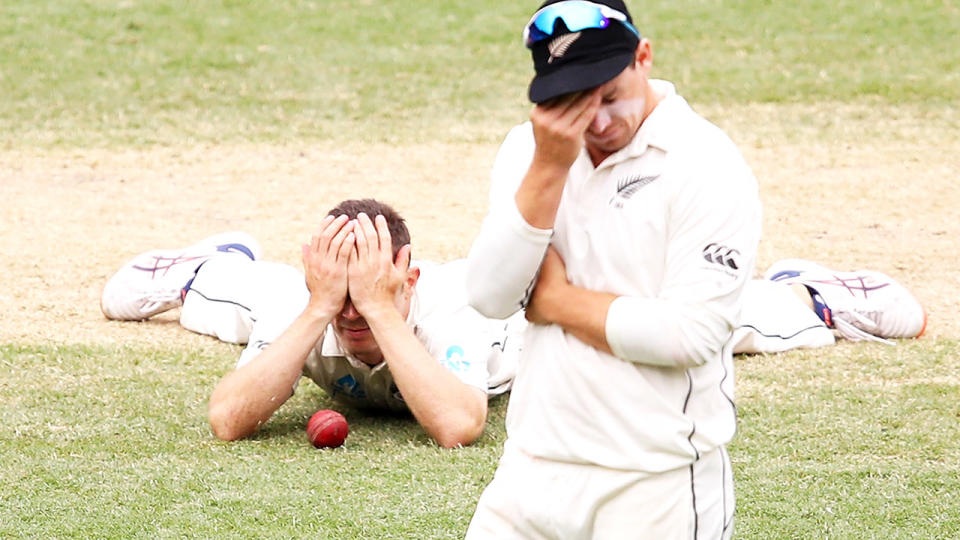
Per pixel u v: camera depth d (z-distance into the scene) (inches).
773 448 718.5
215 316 914.7
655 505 434.9
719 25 2036.2
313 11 2116.1
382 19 2085.4
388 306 706.8
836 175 1430.9
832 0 2139.5
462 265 762.2
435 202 1333.7
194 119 1669.5
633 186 426.9
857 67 1860.2
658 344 418.3
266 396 718.5
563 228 442.0
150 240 1191.6
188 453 708.0
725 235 419.2
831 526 623.5
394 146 1563.7
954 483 671.8
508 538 458.3
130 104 1722.4
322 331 717.3
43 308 985.5
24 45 1926.7
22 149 1531.7
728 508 454.6
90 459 698.2
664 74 1834.4
